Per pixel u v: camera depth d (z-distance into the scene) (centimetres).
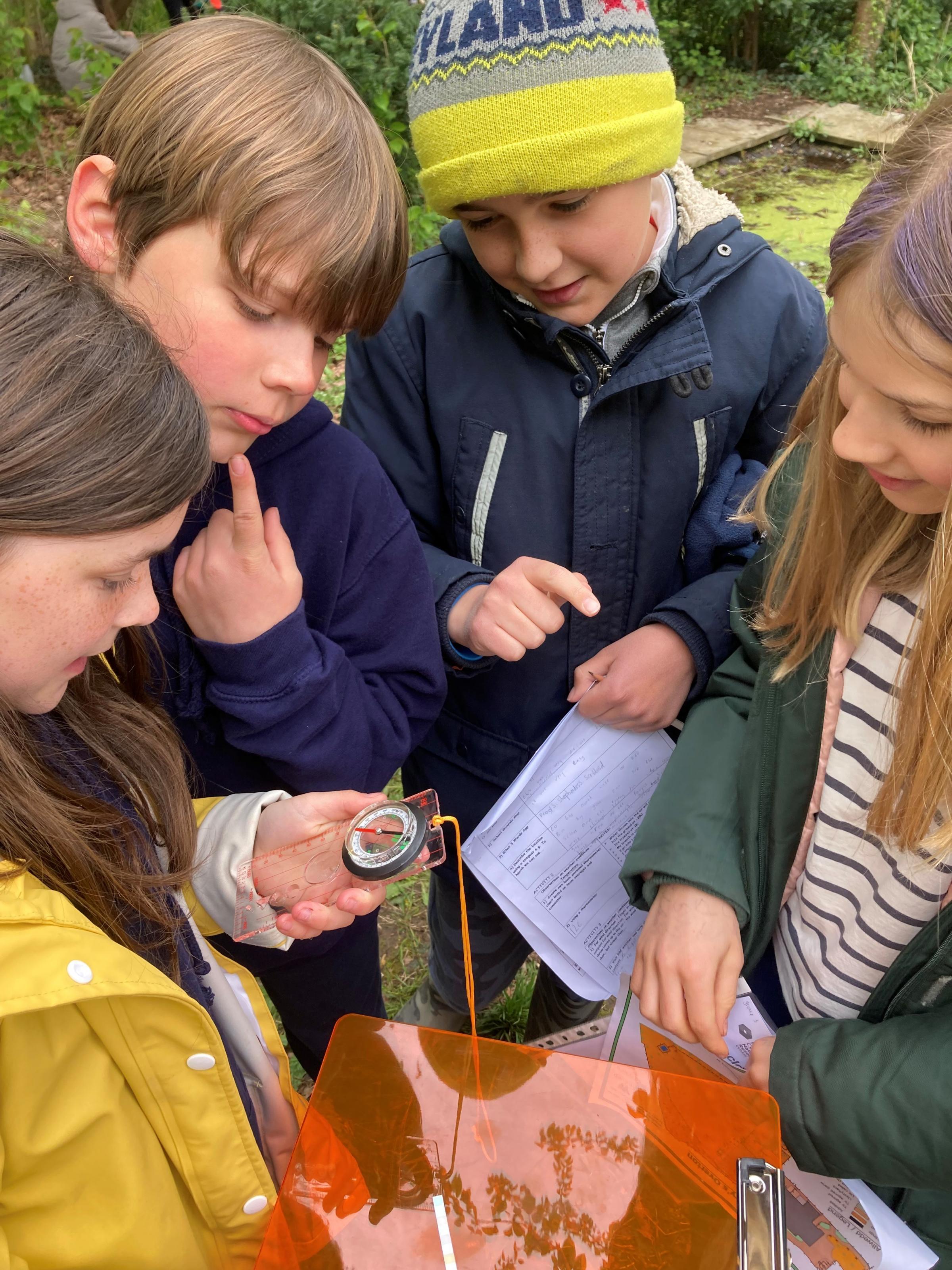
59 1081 89
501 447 156
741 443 172
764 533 134
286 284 108
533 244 131
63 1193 91
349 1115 94
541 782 149
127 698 112
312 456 135
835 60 926
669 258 150
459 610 154
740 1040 122
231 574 119
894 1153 102
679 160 141
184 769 116
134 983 87
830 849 118
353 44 551
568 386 153
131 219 109
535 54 119
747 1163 89
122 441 77
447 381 157
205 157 103
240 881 120
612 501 154
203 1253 104
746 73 970
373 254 114
